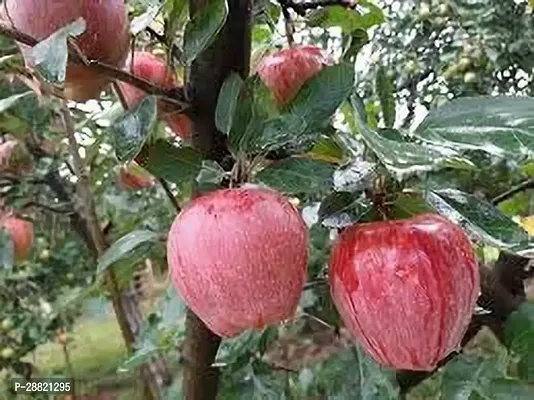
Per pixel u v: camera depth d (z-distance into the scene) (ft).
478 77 2.86
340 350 1.09
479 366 1.02
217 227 0.77
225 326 0.79
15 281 2.82
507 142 0.76
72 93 0.97
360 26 1.26
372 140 0.72
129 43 0.98
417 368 0.78
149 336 1.17
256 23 1.24
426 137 0.78
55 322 2.98
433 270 0.77
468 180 1.49
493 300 1.09
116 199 2.11
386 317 0.77
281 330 1.42
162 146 0.88
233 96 0.84
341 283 0.80
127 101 1.06
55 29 0.89
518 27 2.90
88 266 2.88
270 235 0.76
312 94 0.82
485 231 0.86
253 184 0.83
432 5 2.88
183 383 1.08
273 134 0.82
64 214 2.23
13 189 2.19
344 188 0.83
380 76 0.91
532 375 1.02
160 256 1.54
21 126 1.73
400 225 0.80
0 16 0.99
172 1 0.98
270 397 1.12
